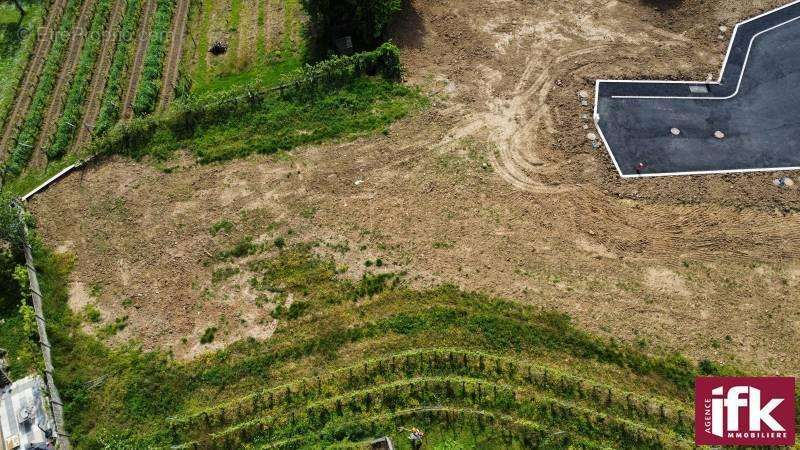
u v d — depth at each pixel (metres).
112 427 19.38
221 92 27.62
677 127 26.27
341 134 26.53
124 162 25.88
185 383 20.11
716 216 23.52
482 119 26.95
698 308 21.20
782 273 21.89
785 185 24.25
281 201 24.48
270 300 21.91
